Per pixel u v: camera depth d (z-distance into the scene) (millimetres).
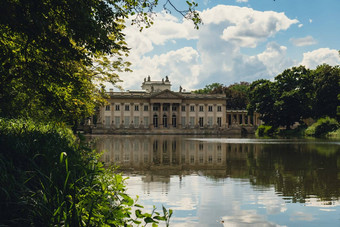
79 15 8516
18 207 6109
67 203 6125
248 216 10031
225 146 42719
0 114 14523
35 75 11516
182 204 11375
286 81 99500
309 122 116875
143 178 16812
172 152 33406
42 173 7027
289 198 12289
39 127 14656
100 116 114000
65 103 14758
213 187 14367
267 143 48844
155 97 115250
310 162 23859
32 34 8711
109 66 18969
